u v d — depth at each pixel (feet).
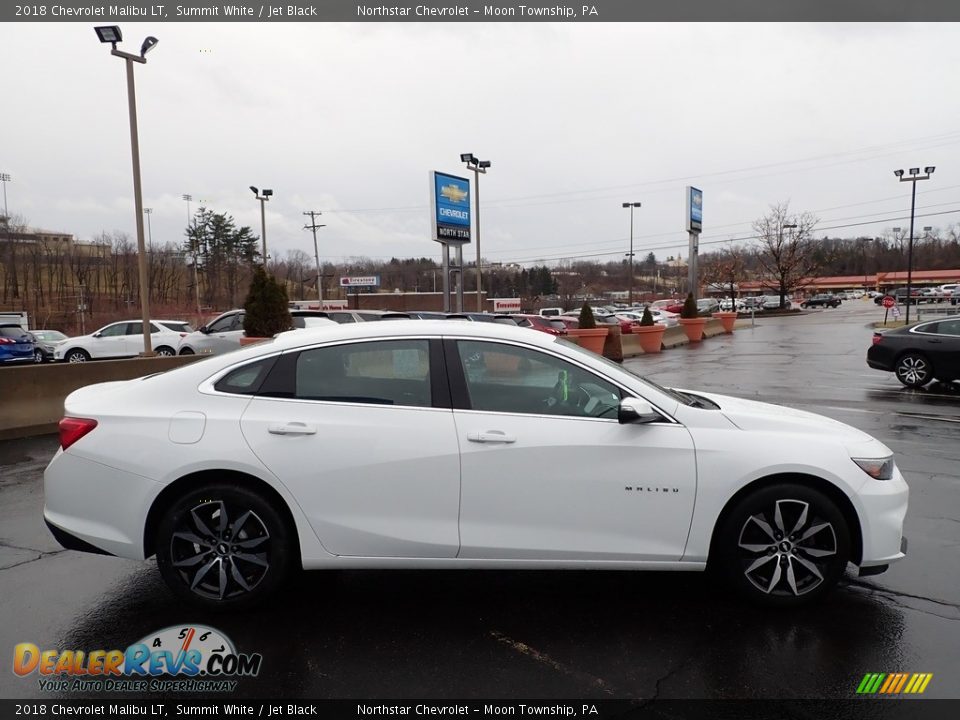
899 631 11.29
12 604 12.47
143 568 14.19
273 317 48.91
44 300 226.17
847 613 11.93
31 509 18.53
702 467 11.51
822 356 70.49
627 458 11.50
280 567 11.63
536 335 12.62
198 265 281.74
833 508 11.67
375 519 11.44
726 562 11.85
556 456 11.43
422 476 11.39
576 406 11.98
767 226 207.51
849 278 387.96
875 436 27.68
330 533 11.43
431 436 11.46
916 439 27.02
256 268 49.78
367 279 236.63
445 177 92.58
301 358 12.04
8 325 78.23
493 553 11.50
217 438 11.39
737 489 11.55
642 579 13.52
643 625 11.53
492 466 11.40
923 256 388.98
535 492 11.45
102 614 12.05
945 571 13.75
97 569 14.15
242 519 11.59
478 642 10.98
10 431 29.30
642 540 11.59
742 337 108.37
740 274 262.47
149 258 259.60
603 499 11.50
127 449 11.44
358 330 12.29
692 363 65.51
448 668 10.23
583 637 11.13
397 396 11.82
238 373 11.98
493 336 12.20
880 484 11.82
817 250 263.90
